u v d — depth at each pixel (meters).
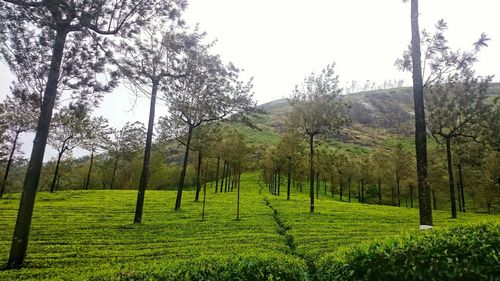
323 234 21.30
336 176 77.31
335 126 37.56
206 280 9.07
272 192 73.56
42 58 14.35
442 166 62.31
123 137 73.25
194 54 21.00
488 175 57.31
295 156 52.94
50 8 12.17
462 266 8.03
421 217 15.72
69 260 15.08
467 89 38.28
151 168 82.69
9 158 53.62
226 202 44.44
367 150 145.38
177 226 24.98
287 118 41.03
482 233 9.09
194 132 40.94
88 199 45.78
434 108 40.50
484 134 38.41
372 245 9.70
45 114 14.62
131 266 12.56
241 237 20.06
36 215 30.06
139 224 25.62
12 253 13.92
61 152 57.97
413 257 8.53
